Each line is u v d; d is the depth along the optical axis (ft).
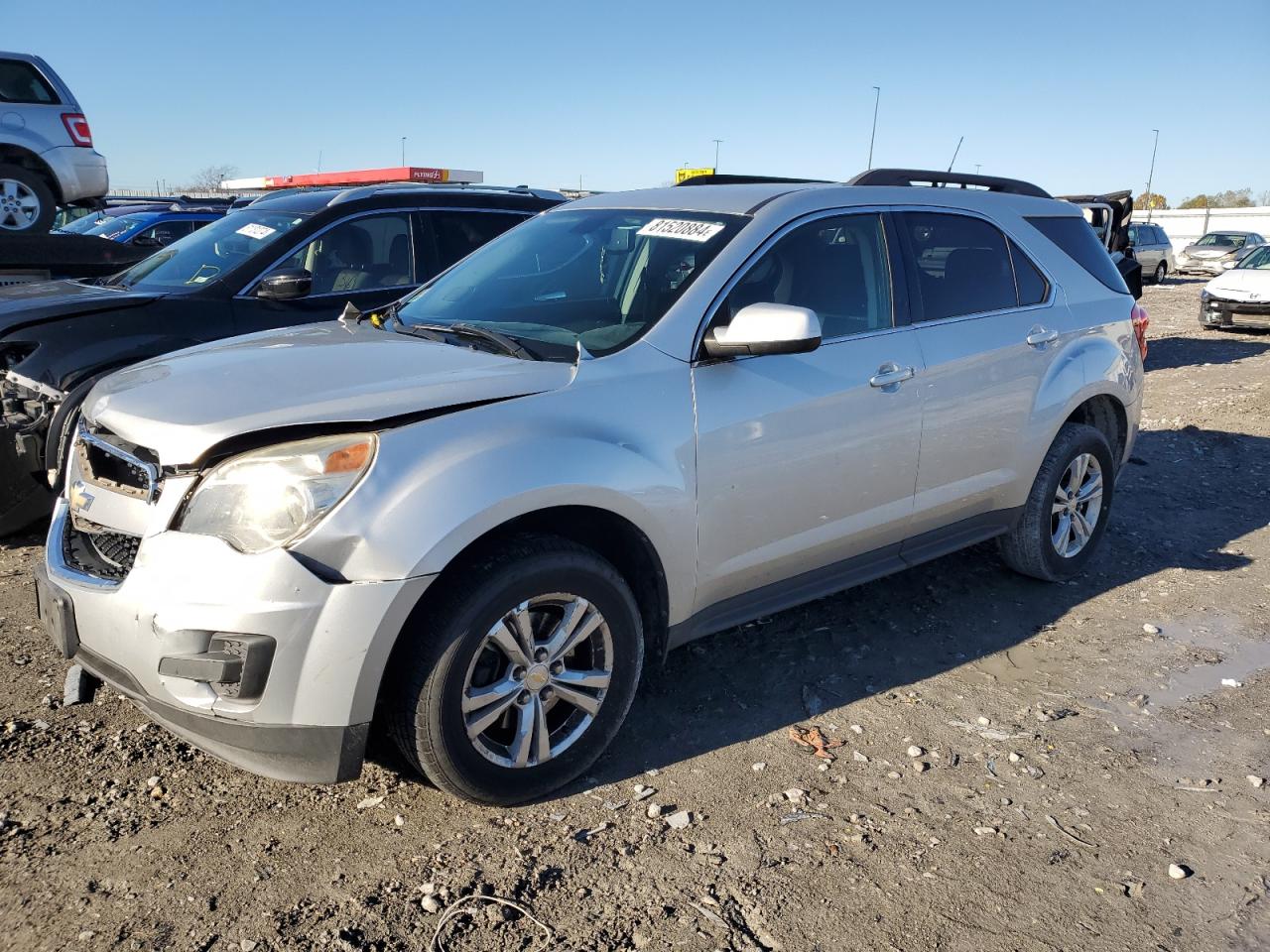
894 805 10.24
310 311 19.38
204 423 8.85
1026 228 15.66
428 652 8.99
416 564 8.63
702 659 13.43
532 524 10.14
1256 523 20.29
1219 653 14.16
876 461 12.66
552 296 12.24
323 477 8.62
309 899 8.56
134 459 9.25
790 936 8.33
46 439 15.69
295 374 9.93
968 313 14.20
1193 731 11.97
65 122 33.12
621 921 8.43
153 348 17.52
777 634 14.30
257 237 20.10
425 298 13.55
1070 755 11.35
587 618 10.05
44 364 16.65
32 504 16.01
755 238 11.88
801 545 12.12
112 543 9.60
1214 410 31.55
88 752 10.70
